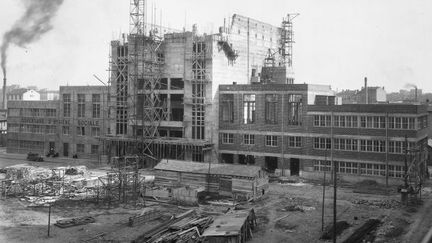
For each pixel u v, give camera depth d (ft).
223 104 233.96
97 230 125.08
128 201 160.15
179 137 245.45
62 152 284.41
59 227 127.44
